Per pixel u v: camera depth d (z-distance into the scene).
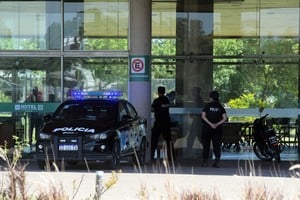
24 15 28.09
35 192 10.61
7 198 9.84
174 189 12.20
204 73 28.84
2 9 28.16
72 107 23.47
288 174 21.52
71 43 27.86
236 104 28.64
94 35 27.81
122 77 27.67
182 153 28.45
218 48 28.95
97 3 27.83
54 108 27.72
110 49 27.67
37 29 28.02
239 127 28.31
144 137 25.52
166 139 25.92
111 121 22.55
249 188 10.27
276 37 28.95
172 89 28.73
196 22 29.03
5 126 27.52
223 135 28.00
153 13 28.91
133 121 24.03
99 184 10.33
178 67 28.80
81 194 16.25
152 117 26.95
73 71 27.81
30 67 27.86
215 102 24.17
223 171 22.41
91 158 21.45
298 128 28.38
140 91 26.39
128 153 23.34
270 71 28.80
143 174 20.55
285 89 28.64
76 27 27.91
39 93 27.78
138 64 26.41
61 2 27.89
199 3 29.09
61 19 27.86
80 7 27.91
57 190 10.35
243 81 28.83
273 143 25.97
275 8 29.03
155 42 28.83
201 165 24.78
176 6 28.84
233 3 29.11
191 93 28.77
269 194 10.32
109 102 23.69
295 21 28.95
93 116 22.95
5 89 27.89
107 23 27.78
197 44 28.88
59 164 21.97
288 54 28.83
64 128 21.86
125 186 17.72
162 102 25.84
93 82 27.81
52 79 27.81
